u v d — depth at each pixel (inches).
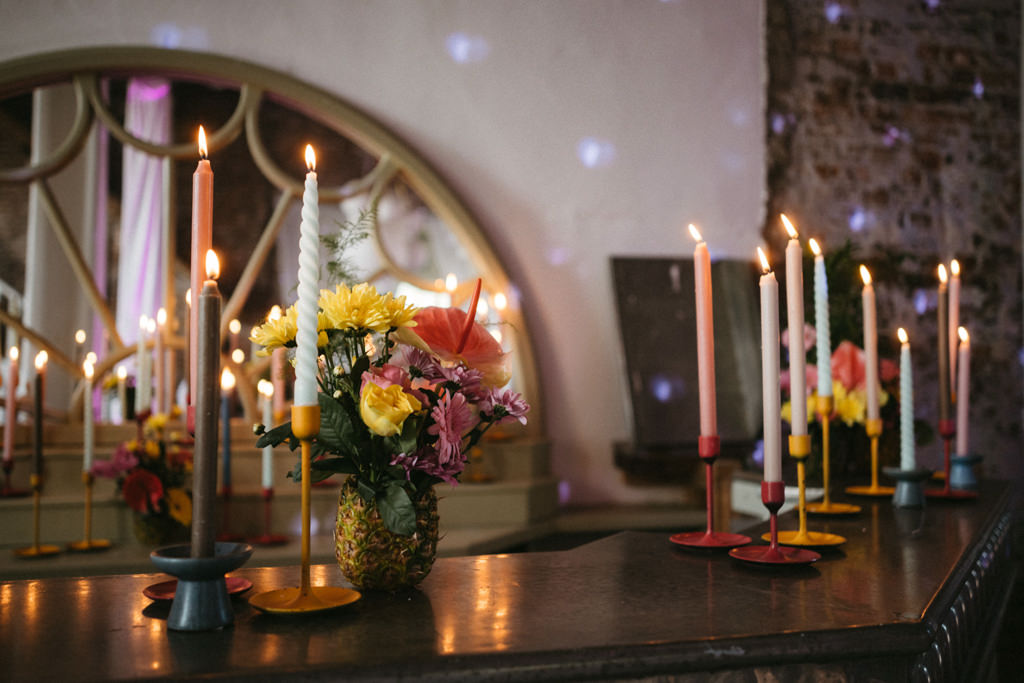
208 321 26.5
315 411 29.2
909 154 138.3
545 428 117.5
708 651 25.9
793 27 134.7
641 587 34.0
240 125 112.2
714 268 124.6
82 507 89.2
